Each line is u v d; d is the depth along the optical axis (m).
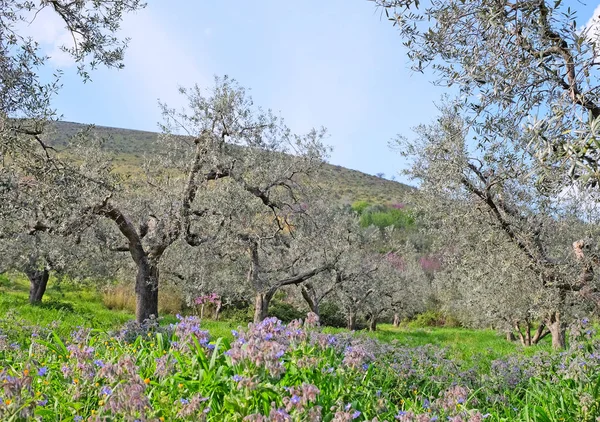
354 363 4.90
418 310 37.22
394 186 84.00
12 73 8.05
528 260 9.54
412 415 4.20
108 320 16.02
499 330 24.81
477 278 12.23
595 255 9.05
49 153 10.64
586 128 3.57
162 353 5.63
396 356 7.83
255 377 3.81
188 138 13.66
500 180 7.19
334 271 20.56
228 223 13.18
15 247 18.78
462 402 4.99
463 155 9.62
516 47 4.40
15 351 6.38
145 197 13.82
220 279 18.88
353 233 20.36
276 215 14.70
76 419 3.69
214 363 4.58
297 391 3.71
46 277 22.20
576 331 7.54
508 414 5.54
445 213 11.32
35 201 9.69
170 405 3.89
